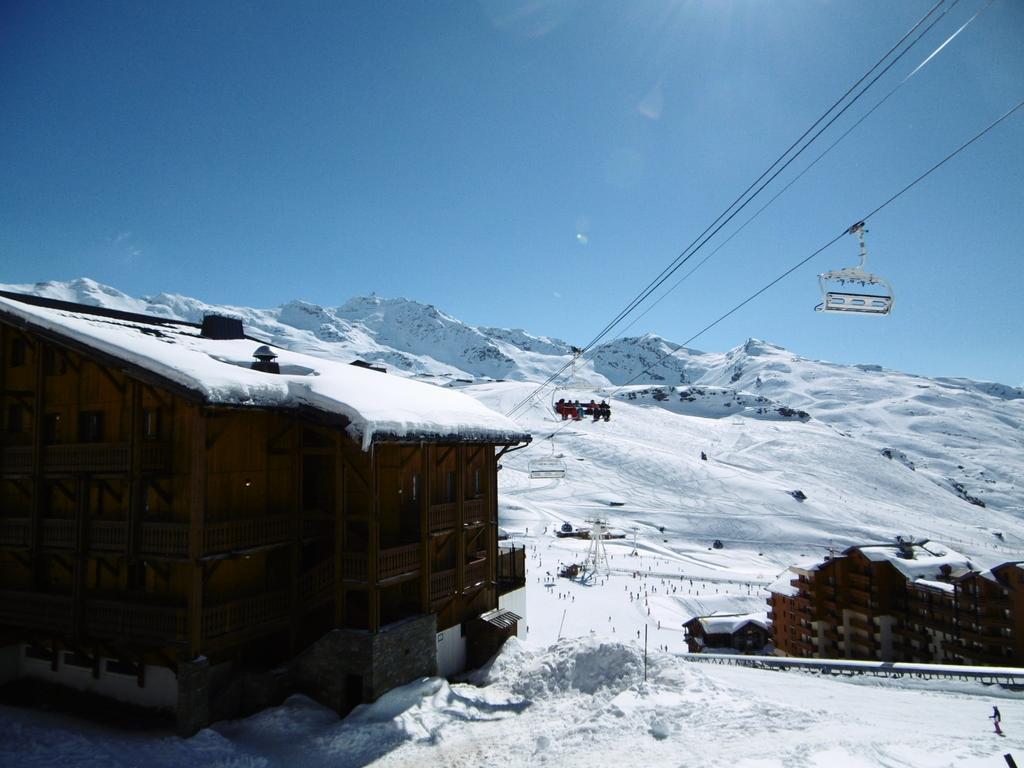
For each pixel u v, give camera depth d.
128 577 21.00
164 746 17.09
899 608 53.56
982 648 45.25
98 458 19.55
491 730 18.98
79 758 16.33
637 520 161.00
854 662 29.00
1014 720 18.55
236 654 21.05
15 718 18.66
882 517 178.12
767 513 169.88
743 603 89.19
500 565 33.62
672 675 19.95
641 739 15.89
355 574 21.30
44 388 20.91
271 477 22.11
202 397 17.83
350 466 21.56
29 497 21.89
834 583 57.69
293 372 24.47
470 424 25.83
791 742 14.24
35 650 22.52
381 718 19.39
